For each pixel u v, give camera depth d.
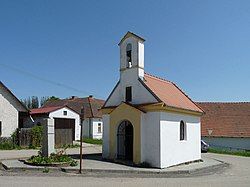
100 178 15.72
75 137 46.22
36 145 34.16
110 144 21.91
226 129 45.09
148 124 20.30
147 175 17.48
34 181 14.17
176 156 21.28
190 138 23.30
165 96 21.56
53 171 17.25
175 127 21.34
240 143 43.44
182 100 23.81
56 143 36.44
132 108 20.61
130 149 21.56
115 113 21.69
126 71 22.08
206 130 45.81
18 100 35.41
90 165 19.30
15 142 33.59
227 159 29.25
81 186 13.21
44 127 20.75
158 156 19.67
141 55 21.72
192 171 19.33
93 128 54.47
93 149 33.47
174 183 14.86
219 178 17.30
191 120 23.62
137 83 21.34
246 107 48.12
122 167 18.94
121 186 13.55
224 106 49.12
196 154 24.11
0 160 21.34
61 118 44.12
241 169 22.09
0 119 33.97
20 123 39.69
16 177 15.27
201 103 50.16
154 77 24.17
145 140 20.28
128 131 21.80
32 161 18.83
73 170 17.36
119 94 22.42
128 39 22.08
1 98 34.25
